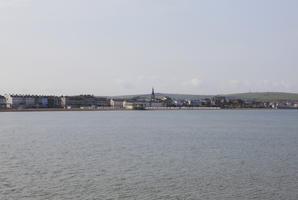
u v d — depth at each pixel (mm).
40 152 59938
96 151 61188
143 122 159500
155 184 38375
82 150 62406
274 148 66125
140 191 35875
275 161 51781
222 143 74125
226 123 154000
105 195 34594
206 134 96312
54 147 66562
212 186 37656
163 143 73625
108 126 129750
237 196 34406
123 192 35531
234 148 65875
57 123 148625
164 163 49906
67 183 38562
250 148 65938
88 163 49688
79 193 35094
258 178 41031
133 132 102375
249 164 49312
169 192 35594
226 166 47844
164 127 125000
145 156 55875
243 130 112000
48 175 42062
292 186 37719
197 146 68562
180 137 87000
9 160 51938
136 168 46312
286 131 108812
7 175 41938
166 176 41906
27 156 55594
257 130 112500
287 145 71062
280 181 39688
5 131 105562
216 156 56188
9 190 35875
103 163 49750
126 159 53000
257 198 33906
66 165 48156
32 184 38062
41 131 105562
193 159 53188
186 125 137625
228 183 38844
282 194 35031
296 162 50938
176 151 61469
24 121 164250
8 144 71375
